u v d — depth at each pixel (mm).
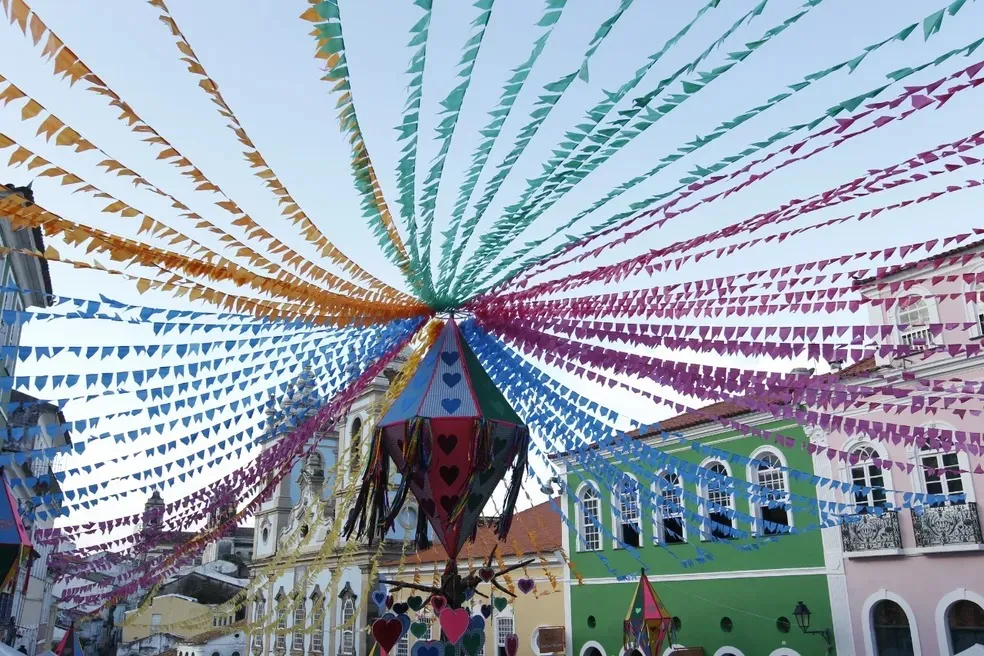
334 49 2396
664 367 5293
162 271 4020
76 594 6789
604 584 16328
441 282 5430
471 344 6320
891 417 12539
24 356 4312
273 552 30781
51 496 5297
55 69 2533
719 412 14688
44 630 25594
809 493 13359
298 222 3777
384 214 3965
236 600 14016
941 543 11688
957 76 2822
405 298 5613
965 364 11555
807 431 13484
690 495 7742
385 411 6578
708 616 14461
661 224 4230
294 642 27234
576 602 16859
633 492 7180
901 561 12195
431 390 5770
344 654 24281
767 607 13656
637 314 5230
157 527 5988
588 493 17000
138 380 4824
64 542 6246
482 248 4688
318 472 28859
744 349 4906
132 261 3873
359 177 3490
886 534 12289
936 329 4379
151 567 7043
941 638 11523
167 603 37938
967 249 11430
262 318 4926
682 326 5109
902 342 12242
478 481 5730
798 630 13164
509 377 6465
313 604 26516
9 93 2621
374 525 5887
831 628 12781
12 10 2307
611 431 6184
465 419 5586
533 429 6836
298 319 5078
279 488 31625
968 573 11422
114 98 2686
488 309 5855
